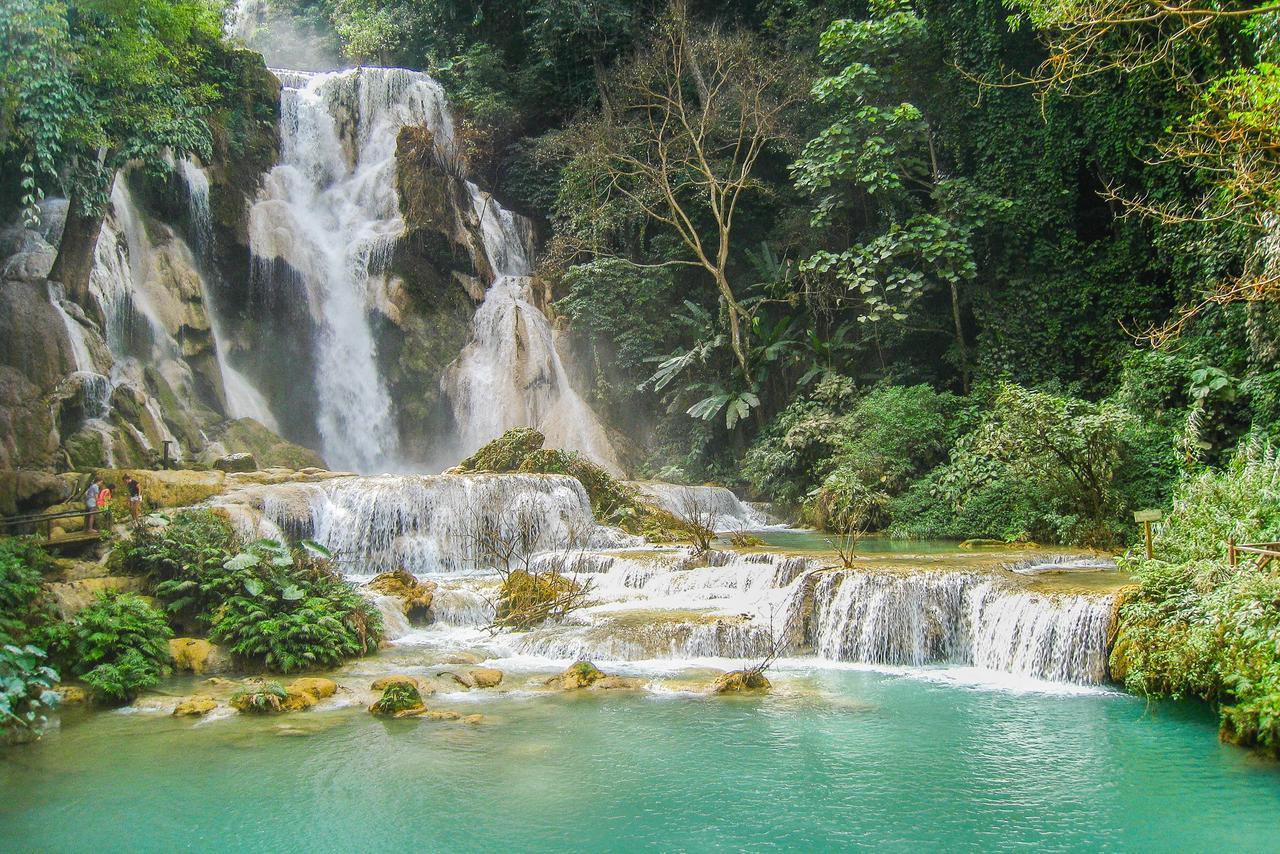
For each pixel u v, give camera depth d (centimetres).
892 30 2458
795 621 1294
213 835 717
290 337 2620
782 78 2777
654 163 3000
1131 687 1034
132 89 1925
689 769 847
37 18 1563
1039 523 1800
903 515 2072
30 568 1224
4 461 1576
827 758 874
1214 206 1842
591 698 1073
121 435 1803
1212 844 684
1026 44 2405
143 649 1131
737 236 3091
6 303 1716
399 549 1720
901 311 2444
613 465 2727
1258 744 874
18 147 1747
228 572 1282
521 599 1444
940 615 1246
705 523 2236
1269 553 964
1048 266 2381
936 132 2620
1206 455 1772
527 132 3491
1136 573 1121
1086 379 2284
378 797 787
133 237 2291
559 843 699
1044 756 873
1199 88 1745
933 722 979
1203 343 1880
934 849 682
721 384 2747
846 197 2639
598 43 3294
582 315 2883
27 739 937
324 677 1150
